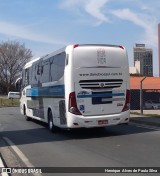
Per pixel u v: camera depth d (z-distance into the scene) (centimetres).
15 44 9944
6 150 1284
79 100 1498
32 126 2095
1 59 9894
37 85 2038
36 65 2078
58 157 1102
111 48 1549
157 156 1045
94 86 1516
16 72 9950
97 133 1639
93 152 1155
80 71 1500
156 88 4150
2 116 2998
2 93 10244
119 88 1555
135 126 1853
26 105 2420
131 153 1105
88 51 1514
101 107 1523
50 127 1767
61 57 1581
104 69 1530
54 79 1675
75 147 1277
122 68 1562
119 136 1505
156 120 2000
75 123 1495
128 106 1570
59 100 1602
